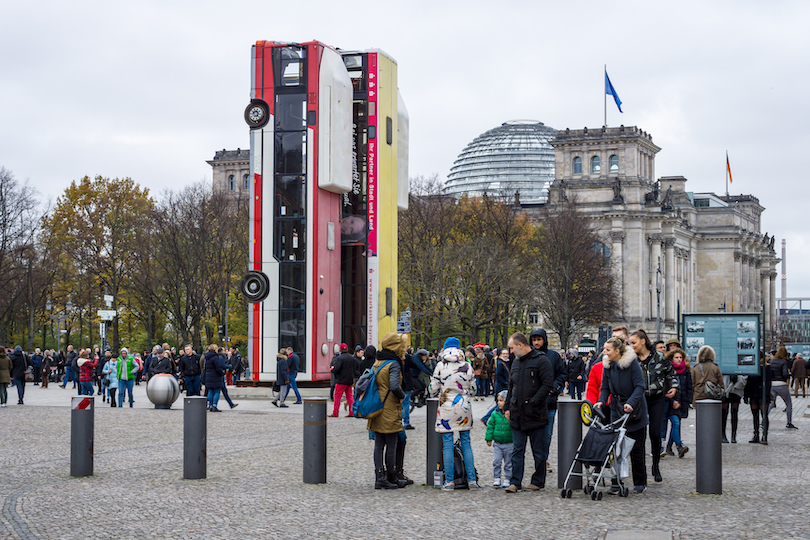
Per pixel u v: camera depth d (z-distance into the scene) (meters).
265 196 53.66
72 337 138.12
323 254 53.75
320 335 53.31
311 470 21.23
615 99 153.50
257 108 53.78
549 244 113.56
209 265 102.44
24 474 22.27
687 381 28.62
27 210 102.56
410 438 32.69
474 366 59.03
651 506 18.39
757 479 22.47
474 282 95.25
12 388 73.75
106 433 32.47
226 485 20.78
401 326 60.50
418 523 16.58
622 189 180.50
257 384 54.03
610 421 20.78
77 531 15.69
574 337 128.00
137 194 118.19
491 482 22.03
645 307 181.38
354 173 57.72
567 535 15.51
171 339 126.62
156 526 16.17
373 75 57.22
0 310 111.00
